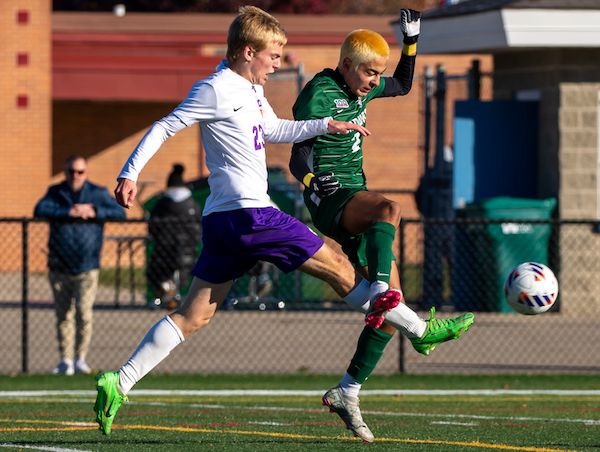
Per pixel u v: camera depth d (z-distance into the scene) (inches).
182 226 1963.6
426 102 2242.9
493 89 2301.9
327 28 3464.6
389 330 763.4
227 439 891.4
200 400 1221.1
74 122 3420.3
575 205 2110.0
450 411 1128.8
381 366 1536.7
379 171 3410.4
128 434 917.8
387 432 943.7
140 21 3373.5
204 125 718.5
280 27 739.4
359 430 781.3
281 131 734.5
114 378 710.5
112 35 3230.8
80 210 1413.6
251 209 709.9
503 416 1082.1
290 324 1951.3
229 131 709.9
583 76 2112.5
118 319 2031.3
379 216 727.7
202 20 3415.4
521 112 2172.7
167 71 2994.6
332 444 863.1
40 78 2994.6
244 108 711.7
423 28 2214.6
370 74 768.9
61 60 2999.5
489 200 2078.0
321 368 1521.9
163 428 962.1
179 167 1982.0
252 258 724.7
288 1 5275.6
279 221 717.3
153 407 1146.0
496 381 1417.3
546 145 2148.1
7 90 2999.5
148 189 3422.7
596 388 1359.5
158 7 5044.3
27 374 1440.7
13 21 2982.3
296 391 1314.0
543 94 2149.4
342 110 774.5
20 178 3011.8
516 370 1503.4
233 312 2119.8
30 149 3014.3
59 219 1421.0
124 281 2755.9
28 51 2992.1
